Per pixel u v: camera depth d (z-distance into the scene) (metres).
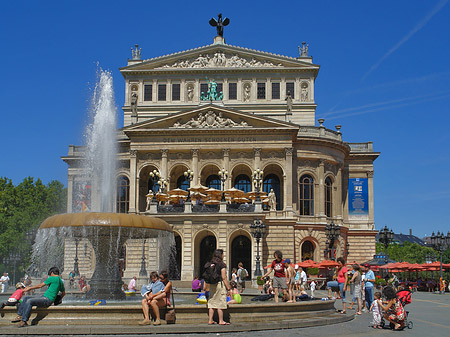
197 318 22.56
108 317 22.00
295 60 87.12
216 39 92.88
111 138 51.00
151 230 30.22
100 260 31.22
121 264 69.50
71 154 84.06
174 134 76.25
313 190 79.94
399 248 182.38
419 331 23.61
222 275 22.08
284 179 75.25
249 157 76.19
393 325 24.69
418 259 174.88
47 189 112.44
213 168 81.12
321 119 81.69
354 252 86.25
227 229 67.44
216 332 21.34
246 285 60.69
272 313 24.47
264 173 80.75
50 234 30.11
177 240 71.62
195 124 76.31
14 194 111.06
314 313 26.44
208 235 72.12
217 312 22.64
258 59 88.25
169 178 76.44
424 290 70.94
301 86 87.44
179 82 88.31
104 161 51.00
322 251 77.69
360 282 30.56
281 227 73.81
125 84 88.69
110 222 28.59
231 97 87.56
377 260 72.62
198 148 75.94
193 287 39.91
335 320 25.88
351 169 88.81
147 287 22.62
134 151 76.50
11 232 98.31
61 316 21.97
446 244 64.31
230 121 76.06
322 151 80.25
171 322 22.22
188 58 88.81
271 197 75.06
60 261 69.69
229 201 73.62
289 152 75.31
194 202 74.06
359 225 87.44
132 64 88.88
